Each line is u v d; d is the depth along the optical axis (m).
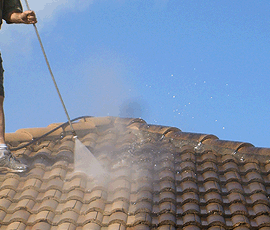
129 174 6.60
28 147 7.50
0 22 6.42
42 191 6.32
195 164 6.98
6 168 6.46
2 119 6.49
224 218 5.86
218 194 6.21
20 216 5.80
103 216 5.85
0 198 6.16
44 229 5.63
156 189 6.31
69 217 5.73
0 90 6.35
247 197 6.20
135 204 6.00
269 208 5.93
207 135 7.53
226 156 7.05
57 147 7.62
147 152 7.34
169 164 6.89
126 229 5.62
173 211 5.86
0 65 6.38
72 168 6.79
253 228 5.66
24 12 6.32
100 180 6.42
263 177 6.61
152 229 5.67
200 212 5.90
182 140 7.63
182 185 6.42
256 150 6.97
